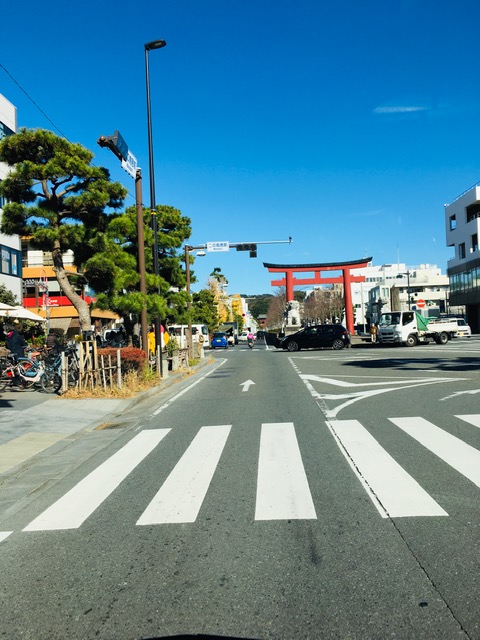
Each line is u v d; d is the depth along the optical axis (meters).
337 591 3.45
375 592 3.42
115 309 17.81
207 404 12.28
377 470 6.17
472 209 61.28
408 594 3.38
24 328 31.38
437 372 16.69
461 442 7.42
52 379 15.27
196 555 4.08
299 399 12.23
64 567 3.98
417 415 9.61
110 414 11.23
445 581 3.53
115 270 16.80
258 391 14.12
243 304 157.00
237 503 5.22
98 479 6.39
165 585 3.62
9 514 5.32
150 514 5.04
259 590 3.50
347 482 5.75
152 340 22.69
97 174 16.36
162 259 25.80
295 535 4.38
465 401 10.95
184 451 7.59
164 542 4.36
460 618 3.10
